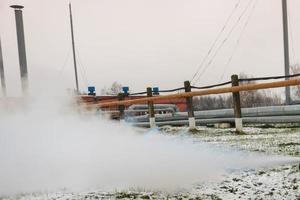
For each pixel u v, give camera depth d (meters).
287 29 14.34
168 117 15.52
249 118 12.28
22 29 14.38
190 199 3.85
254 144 7.22
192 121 11.81
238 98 10.09
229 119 12.96
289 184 4.15
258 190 4.08
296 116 10.95
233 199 3.83
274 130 10.17
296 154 5.78
